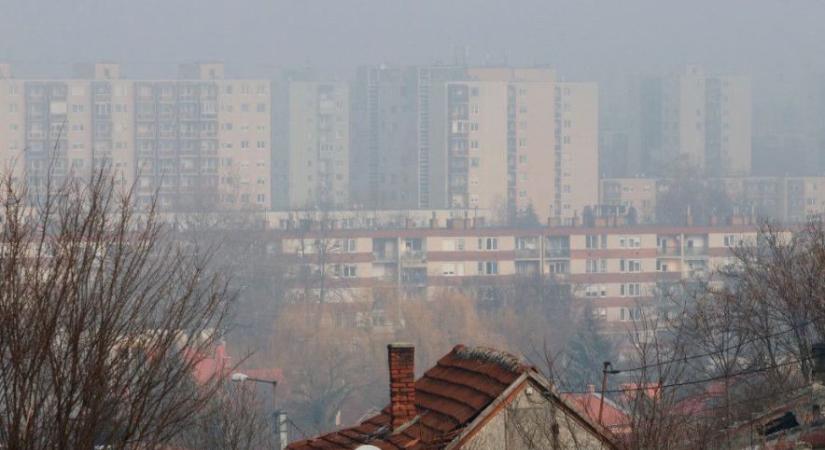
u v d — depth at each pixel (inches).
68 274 1622.8
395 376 2669.8
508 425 2412.6
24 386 1568.7
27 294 1598.2
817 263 3986.2
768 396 3169.3
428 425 2541.8
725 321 4571.9
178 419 1673.2
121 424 1619.1
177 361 1707.7
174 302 1740.9
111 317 1626.5
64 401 1581.0
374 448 2228.1
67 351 1598.2
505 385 2459.4
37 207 1734.7
